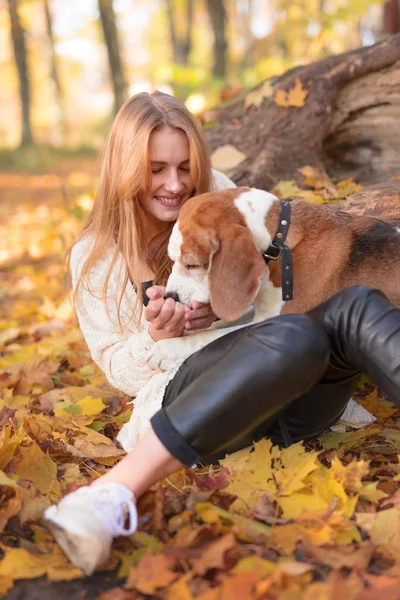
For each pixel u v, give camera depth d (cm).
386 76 450
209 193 278
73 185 1559
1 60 3853
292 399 210
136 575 182
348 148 473
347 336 216
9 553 195
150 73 2323
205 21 2984
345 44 1100
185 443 203
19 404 353
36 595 186
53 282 672
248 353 206
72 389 365
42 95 4319
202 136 305
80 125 4441
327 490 223
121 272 292
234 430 207
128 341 280
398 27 1023
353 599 170
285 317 211
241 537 204
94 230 306
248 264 253
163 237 317
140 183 291
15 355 446
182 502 225
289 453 238
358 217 286
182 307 256
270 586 177
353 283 268
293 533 204
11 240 968
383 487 238
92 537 186
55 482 248
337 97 464
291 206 279
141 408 260
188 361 248
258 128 468
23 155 2381
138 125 289
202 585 182
